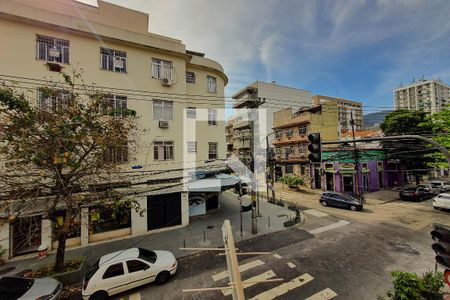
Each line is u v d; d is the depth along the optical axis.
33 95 11.19
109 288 7.50
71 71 12.08
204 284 8.34
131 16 14.25
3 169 9.27
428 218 15.08
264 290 7.84
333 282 8.09
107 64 13.10
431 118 17.52
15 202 8.80
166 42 14.53
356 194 21.58
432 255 9.82
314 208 18.72
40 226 11.32
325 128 28.09
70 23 11.99
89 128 8.71
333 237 12.27
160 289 8.12
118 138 9.56
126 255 8.39
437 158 16.81
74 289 8.33
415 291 5.73
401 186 27.50
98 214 11.20
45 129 7.58
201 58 17.84
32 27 11.39
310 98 45.22
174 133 14.78
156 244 12.07
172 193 14.73
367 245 11.03
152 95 14.20
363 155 23.67
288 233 13.16
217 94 18.72
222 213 18.02
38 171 8.95
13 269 9.80
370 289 7.59
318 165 27.44
